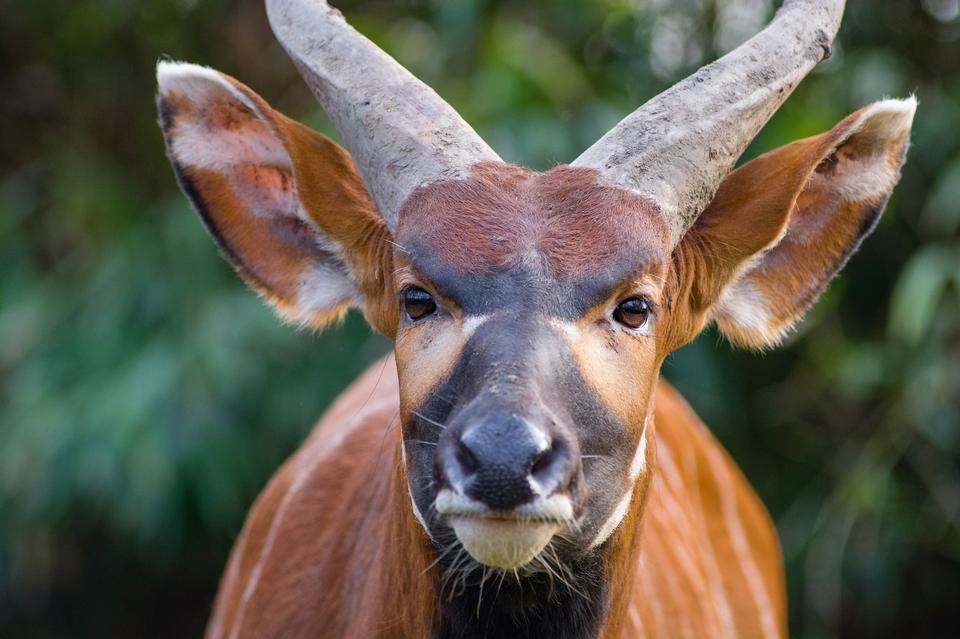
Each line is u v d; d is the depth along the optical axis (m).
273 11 5.83
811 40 5.69
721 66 5.49
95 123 13.23
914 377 10.88
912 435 11.27
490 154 5.20
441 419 4.65
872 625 12.50
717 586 7.46
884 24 11.99
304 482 6.89
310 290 5.96
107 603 13.12
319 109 11.57
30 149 13.30
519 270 4.69
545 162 10.87
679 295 5.50
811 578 11.22
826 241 6.02
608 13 12.33
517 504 4.19
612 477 4.75
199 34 13.21
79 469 10.95
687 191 5.24
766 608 7.90
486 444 4.20
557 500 4.26
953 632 12.45
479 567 4.91
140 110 13.21
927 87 11.80
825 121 11.23
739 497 8.28
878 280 11.77
